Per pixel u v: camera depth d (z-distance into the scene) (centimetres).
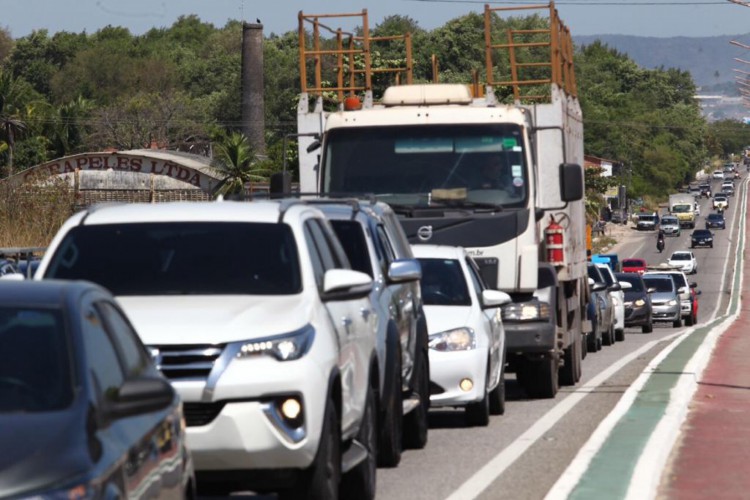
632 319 12612
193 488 2048
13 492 1414
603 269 10869
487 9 6016
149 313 2530
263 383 2425
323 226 3069
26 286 1836
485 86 6259
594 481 3055
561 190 5459
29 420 1566
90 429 1577
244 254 2772
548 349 5241
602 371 7006
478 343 4300
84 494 1450
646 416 4338
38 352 1694
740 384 5859
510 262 5134
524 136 5219
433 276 4509
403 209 5184
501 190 5194
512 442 4031
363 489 2903
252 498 2945
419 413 3853
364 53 6288
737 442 3941
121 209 2948
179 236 2831
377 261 3503
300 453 2430
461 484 3234
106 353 1803
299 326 2525
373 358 3088
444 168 5231
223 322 2491
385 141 5278
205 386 2408
